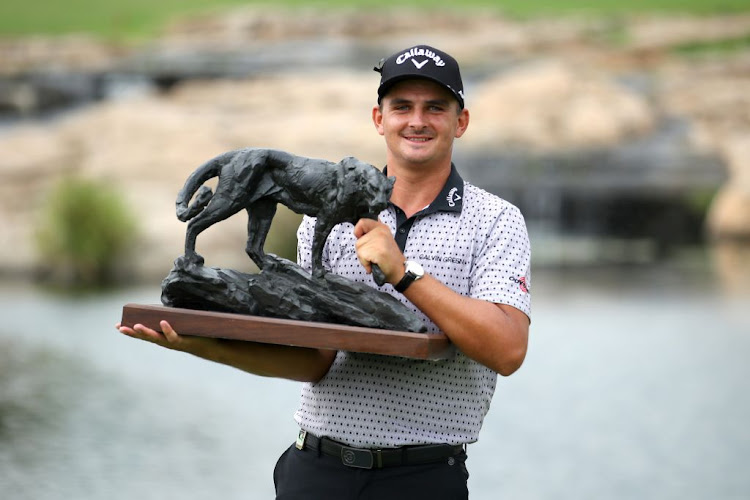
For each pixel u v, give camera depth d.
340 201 5.20
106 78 53.59
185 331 5.16
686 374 17.88
